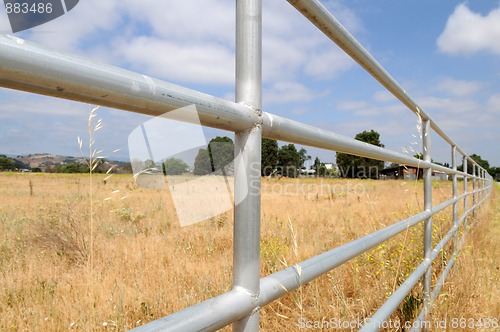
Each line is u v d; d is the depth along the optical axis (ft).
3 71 1.22
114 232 19.13
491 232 22.90
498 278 12.71
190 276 12.09
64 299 9.74
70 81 1.40
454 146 15.84
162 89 1.80
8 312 9.32
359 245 4.48
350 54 4.96
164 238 17.70
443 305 9.70
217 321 2.12
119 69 1.63
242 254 2.49
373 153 5.21
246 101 2.56
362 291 10.39
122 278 11.95
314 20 3.92
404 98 7.16
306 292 10.60
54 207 27.14
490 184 51.88
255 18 2.63
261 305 2.60
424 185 8.88
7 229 20.43
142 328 1.74
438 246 10.30
